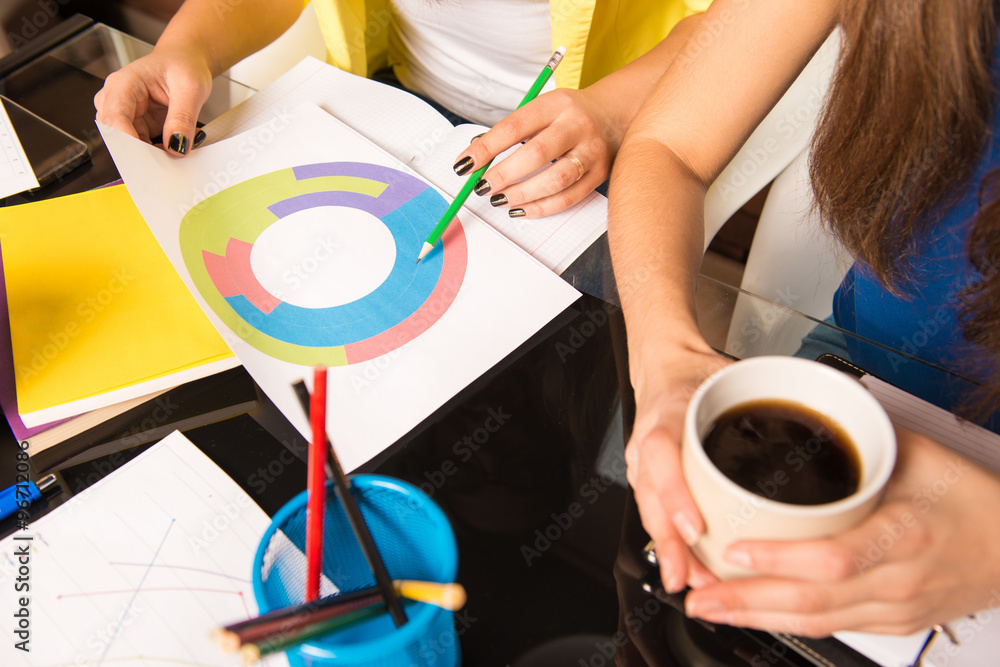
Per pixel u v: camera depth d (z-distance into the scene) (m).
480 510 0.44
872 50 0.51
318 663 0.30
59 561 0.40
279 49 0.98
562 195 0.65
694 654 0.38
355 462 0.45
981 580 0.35
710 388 0.33
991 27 0.48
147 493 0.43
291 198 0.63
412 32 1.02
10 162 0.64
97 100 0.68
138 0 1.66
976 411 0.51
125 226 0.59
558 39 0.86
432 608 0.30
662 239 0.57
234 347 0.51
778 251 0.86
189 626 0.38
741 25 0.66
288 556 0.35
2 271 0.55
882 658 0.35
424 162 0.70
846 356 0.54
